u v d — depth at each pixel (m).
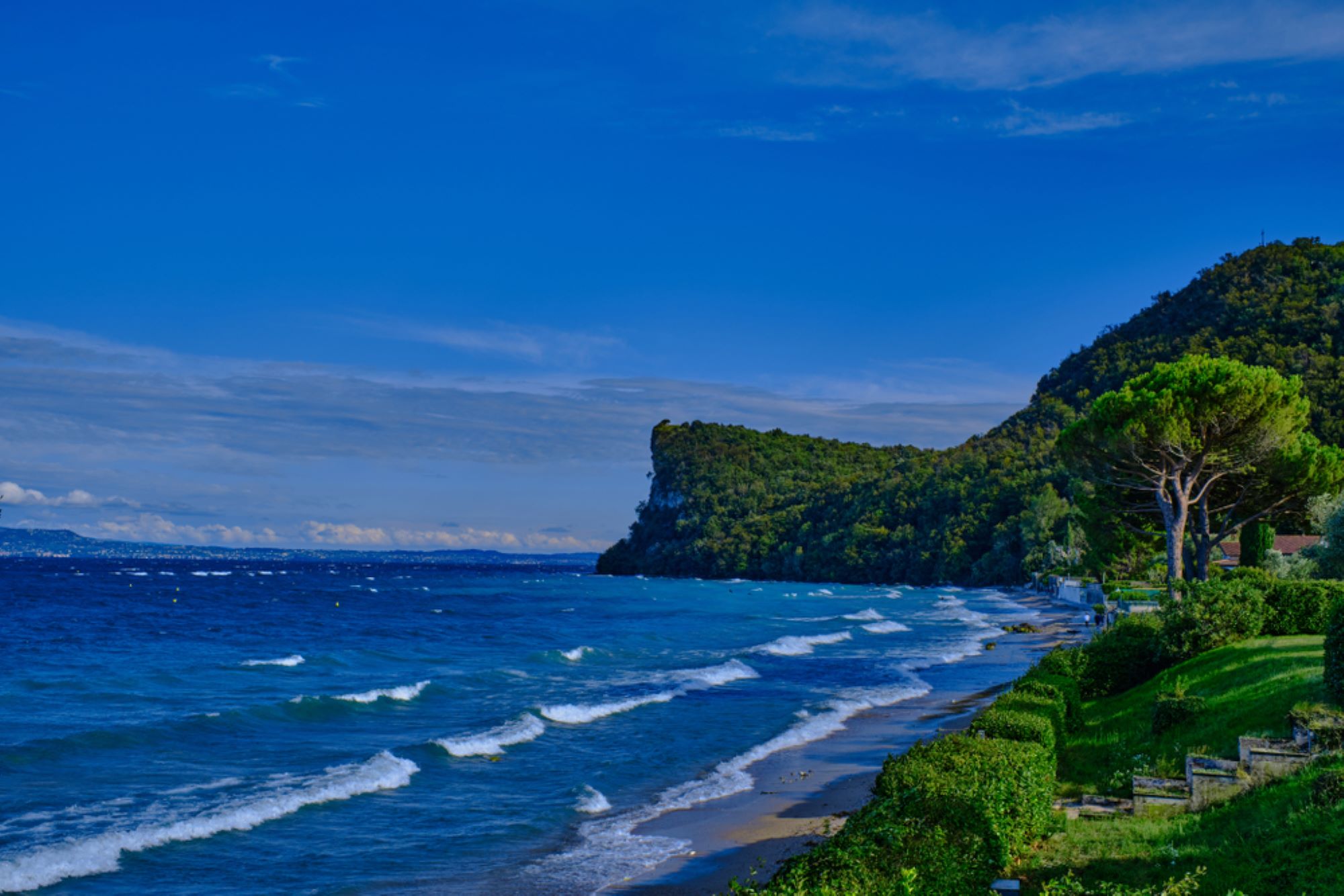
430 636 59.34
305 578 161.75
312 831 17.33
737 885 9.45
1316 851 9.84
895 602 104.94
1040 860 11.88
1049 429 168.25
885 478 194.25
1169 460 35.94
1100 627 48.06
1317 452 36.91
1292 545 65.31
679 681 37.25
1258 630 22.94
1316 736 12.95
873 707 31.25
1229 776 13.12
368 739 25.69
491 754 23.88
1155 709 17.80
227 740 24.97
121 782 20.08
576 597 116.88
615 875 15.25
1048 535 121.19
